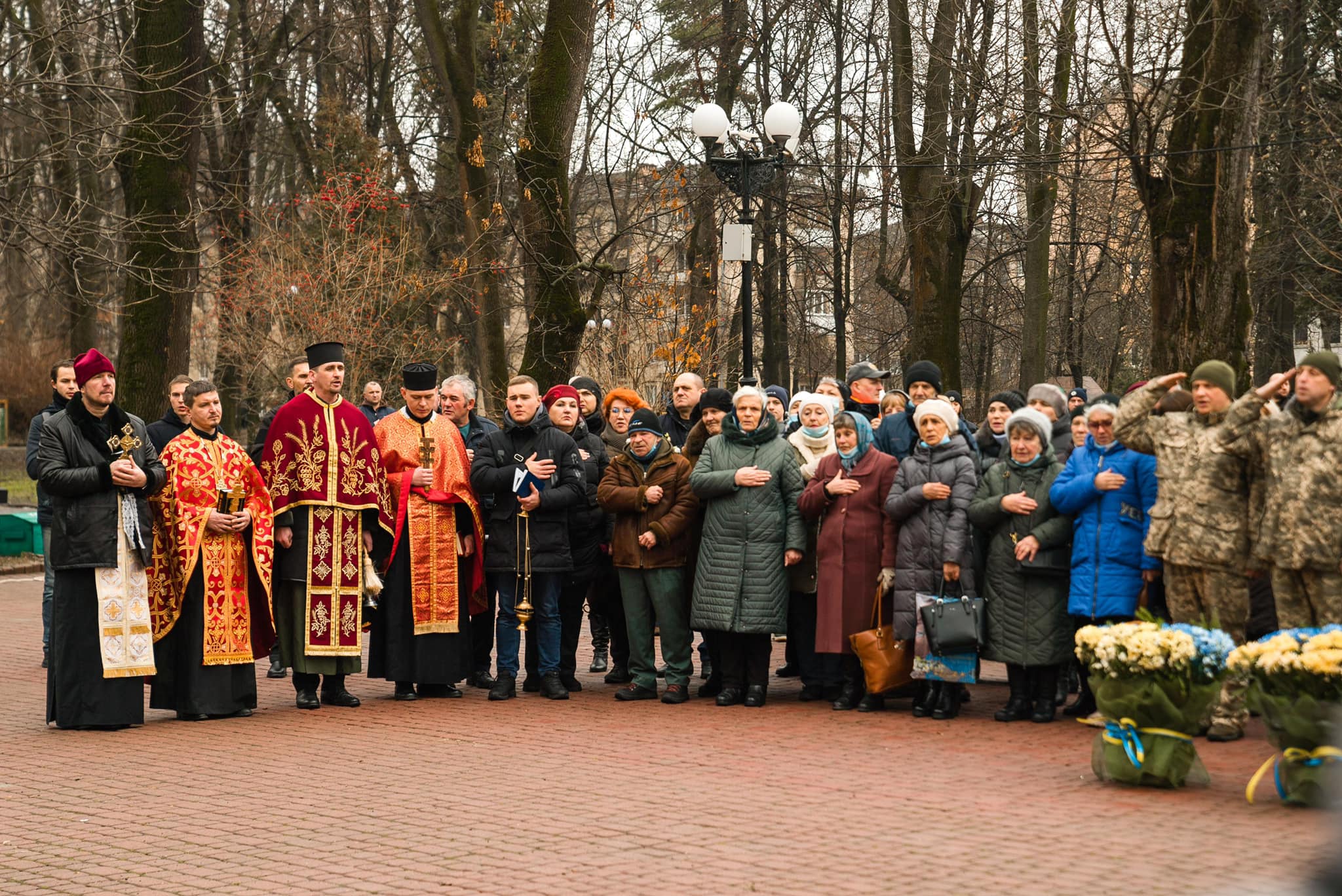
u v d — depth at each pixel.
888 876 5.62
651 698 10.29
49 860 6.10
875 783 7.35
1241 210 15.57
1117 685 7.20
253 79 29.02
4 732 9.12
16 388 43.41
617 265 30.48
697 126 15.90
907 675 9.47
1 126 24.97
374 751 8.37
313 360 10.00
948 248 23.83
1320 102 20.59
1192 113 15.61
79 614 9.20
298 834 6.44
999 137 20.52
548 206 19.08
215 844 6.31
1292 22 20.95
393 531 10.20
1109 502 8.84
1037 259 25.00
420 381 10.39
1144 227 30.34
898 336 35.78
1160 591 8.99
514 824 6.57
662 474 10.02
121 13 22.78
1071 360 33.84
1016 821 6.52
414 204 31.06
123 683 9.20
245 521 9.59
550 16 19.14
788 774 7.60
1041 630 9.05
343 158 29.94
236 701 9.62
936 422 9.42
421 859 5.98
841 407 11.88
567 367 19.11
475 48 24.73
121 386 18.38
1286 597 7.99
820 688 10.25
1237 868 5.66
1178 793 7.09
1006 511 9.05
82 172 25.81
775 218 30.73
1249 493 8.31
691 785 7.34
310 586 9.80
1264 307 23.91
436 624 10.24
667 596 10.02
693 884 5.55
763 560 9.73
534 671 10.63
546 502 10.08
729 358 28.23
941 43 22.56
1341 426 7.72
